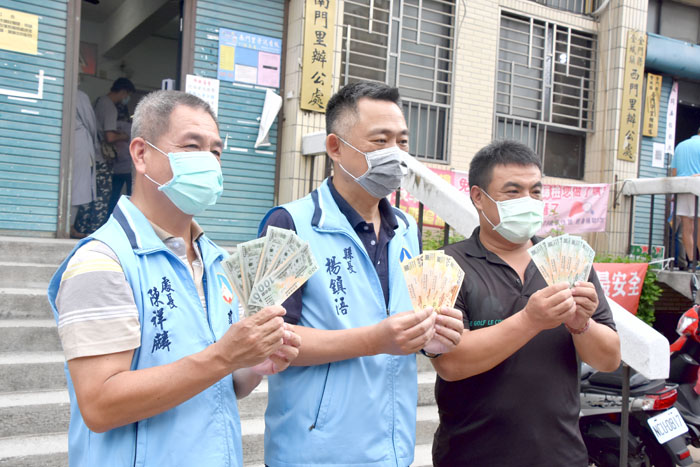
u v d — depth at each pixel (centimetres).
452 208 346
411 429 185
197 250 165
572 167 743
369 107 185
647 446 333
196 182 151
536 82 711
